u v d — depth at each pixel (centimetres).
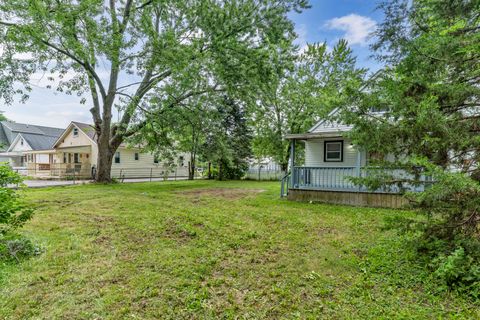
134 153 2389
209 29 1241
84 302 272
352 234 514
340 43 1720
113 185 1404
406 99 328
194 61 1200
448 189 282
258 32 1311
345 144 1052
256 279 329
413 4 375
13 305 264
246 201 922
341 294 291
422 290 292
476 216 304
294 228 560
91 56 1105
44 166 2322
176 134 1443
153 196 998
